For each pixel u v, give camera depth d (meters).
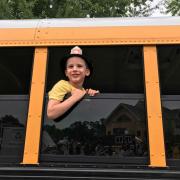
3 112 1.11
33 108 1.08
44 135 1.08
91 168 1.03
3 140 1.09
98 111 1.09
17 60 1.14
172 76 1.09
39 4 5.24
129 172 1.01
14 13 4.64
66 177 1.02
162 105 1.07
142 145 1.05
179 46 1.10
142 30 1.11
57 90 1.10
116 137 1.06
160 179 1.00
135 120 1.07
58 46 1.12
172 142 1.04
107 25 1.12
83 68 1.11
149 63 1.09
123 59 1.11
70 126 1.08
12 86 1.13
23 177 1.03
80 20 1.15
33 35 1.13
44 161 1.06
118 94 1.10
